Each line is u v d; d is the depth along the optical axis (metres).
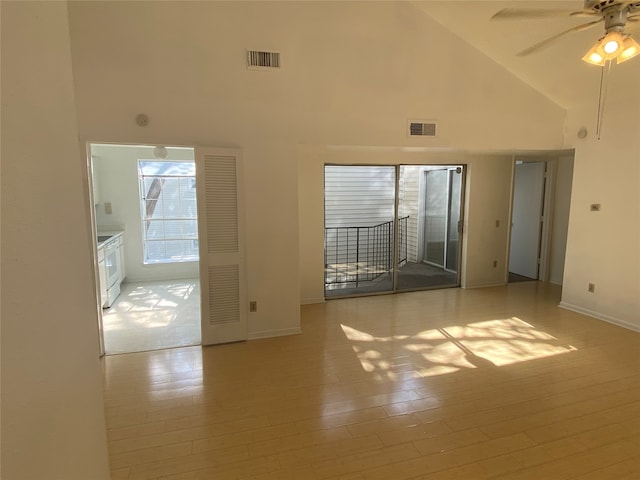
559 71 4.11
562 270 6.03
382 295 5.52
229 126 3.61
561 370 3.26
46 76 0.86
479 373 3.22
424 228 6.70
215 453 2.27
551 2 3.20
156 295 5.54
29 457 0.76
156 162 6.23
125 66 3.28
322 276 5.18
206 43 3.44
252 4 3.50
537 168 6.24
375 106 3.97
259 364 3.41
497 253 5.98
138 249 6.25
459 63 4.20
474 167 5.66
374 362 3.43
